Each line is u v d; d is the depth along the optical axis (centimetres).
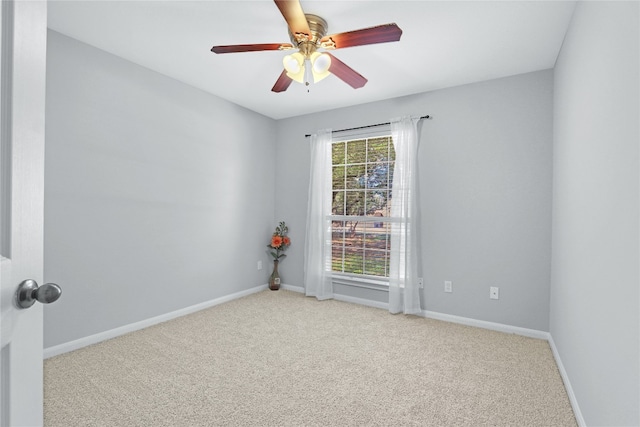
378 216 374
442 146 333
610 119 134
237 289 399
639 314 104
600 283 145
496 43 246
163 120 312
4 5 58
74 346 250
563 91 237
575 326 188
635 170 108
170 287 321
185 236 335
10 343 59
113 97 273
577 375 181
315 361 236
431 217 338
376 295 372
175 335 281
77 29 236
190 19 223
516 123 297
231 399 188
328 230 403
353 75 239
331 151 410
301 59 218
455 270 325
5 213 58
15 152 60
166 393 193
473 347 263
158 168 309
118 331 278
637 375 105
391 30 184
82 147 254
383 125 370
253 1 204
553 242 268
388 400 189
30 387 65
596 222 151
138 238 293
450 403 187
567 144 219
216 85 337
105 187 269
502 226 303
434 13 211
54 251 239
